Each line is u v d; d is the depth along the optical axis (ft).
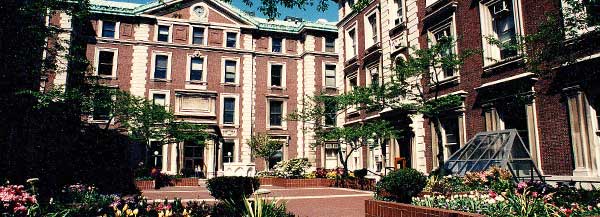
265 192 31.35
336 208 39.11
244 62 115.96
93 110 74.02
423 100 51.42
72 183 47.83
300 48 123.03
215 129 108.88
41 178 45.32
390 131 59.26
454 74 56.90
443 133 58.08
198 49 112.47
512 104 44.88
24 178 43.45
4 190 22.48
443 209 25.31
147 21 109.09
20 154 57.11
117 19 106.93
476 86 52.44
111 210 22.53
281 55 120.37
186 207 25.04
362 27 81.46
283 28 121.08
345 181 70.08
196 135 91.09
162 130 88.07
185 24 111.96
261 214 23.35
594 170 37.37
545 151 42.47
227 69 115.34
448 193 33.83
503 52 50.03
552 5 42.11
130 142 95.09
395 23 71.82
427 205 28.73
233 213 24.20
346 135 64.28
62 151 64.39
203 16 114.11
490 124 48.96
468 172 38.19
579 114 38.68
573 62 33.50
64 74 75.77
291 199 48.11
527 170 41.06
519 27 45.98
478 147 42.52
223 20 116.26
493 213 23.26
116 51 105.60
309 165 91.09
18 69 48.73
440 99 50.96
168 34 110.83
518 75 44.78
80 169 59.41
